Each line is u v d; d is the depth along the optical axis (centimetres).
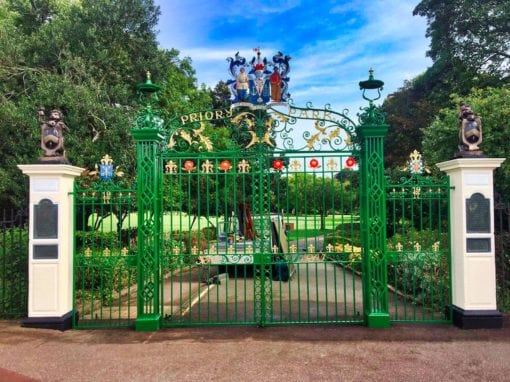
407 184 657
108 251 680
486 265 621
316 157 656
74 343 575
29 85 1196
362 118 653
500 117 985
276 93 652
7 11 1470
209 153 659
